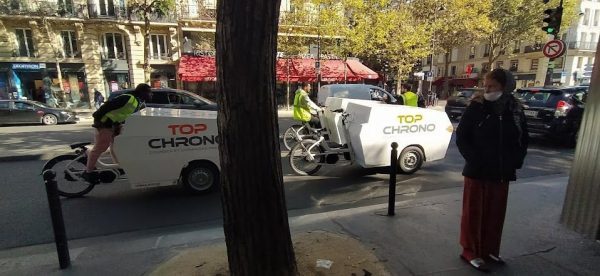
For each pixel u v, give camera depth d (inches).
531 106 384.8
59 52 916.0
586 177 129.0
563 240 134.0
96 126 198.8
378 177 251.6
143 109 226.5
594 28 1567.4
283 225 98.0
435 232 142.9
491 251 118.3
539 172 262.8
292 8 909.2
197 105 462.6
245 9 80.7
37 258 132.2
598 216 124.3
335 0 831.1
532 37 1160.8
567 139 362.9
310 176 255.1
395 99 472.1
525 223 148.9
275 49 88.7
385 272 112.7
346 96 448.8
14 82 899.4
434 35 1002.1
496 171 111.7
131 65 951.6
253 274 96.0
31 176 262.5
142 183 202.8
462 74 1937.7
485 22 941.2
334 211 169.5
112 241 154.3
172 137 202.8
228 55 83.2
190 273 112.7
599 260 120.0
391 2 942.4
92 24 913.5
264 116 88.5
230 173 90.7
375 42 869.8
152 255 129.1
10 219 181.0
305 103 326.3
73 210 192.7
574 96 368.5
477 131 113.3
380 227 148.0
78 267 122.3
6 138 453.7
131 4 840.3
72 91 941.2
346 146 253.8
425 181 242.2
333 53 927.7
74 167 210.7
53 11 884.0
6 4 859.4
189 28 937.5
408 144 250.2
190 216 183.5
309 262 117.4
